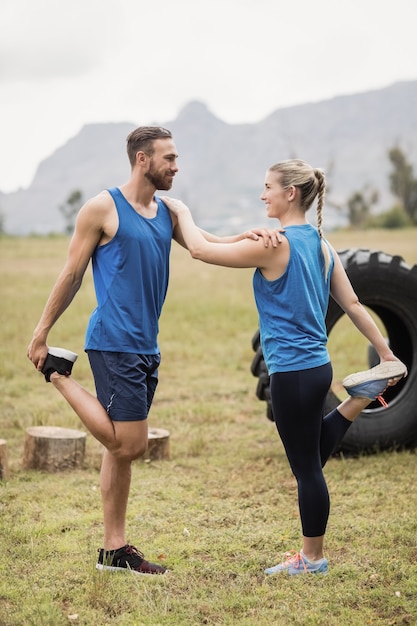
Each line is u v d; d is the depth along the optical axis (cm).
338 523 550
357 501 600
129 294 447
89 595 432
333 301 739
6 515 570
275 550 506
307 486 452
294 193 452
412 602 425
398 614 416
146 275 450
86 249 449
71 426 830
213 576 465
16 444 775
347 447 730
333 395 744
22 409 908
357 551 500
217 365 1202
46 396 986
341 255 759
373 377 454
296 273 438
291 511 581
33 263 3347
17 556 495
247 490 632
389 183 9925
